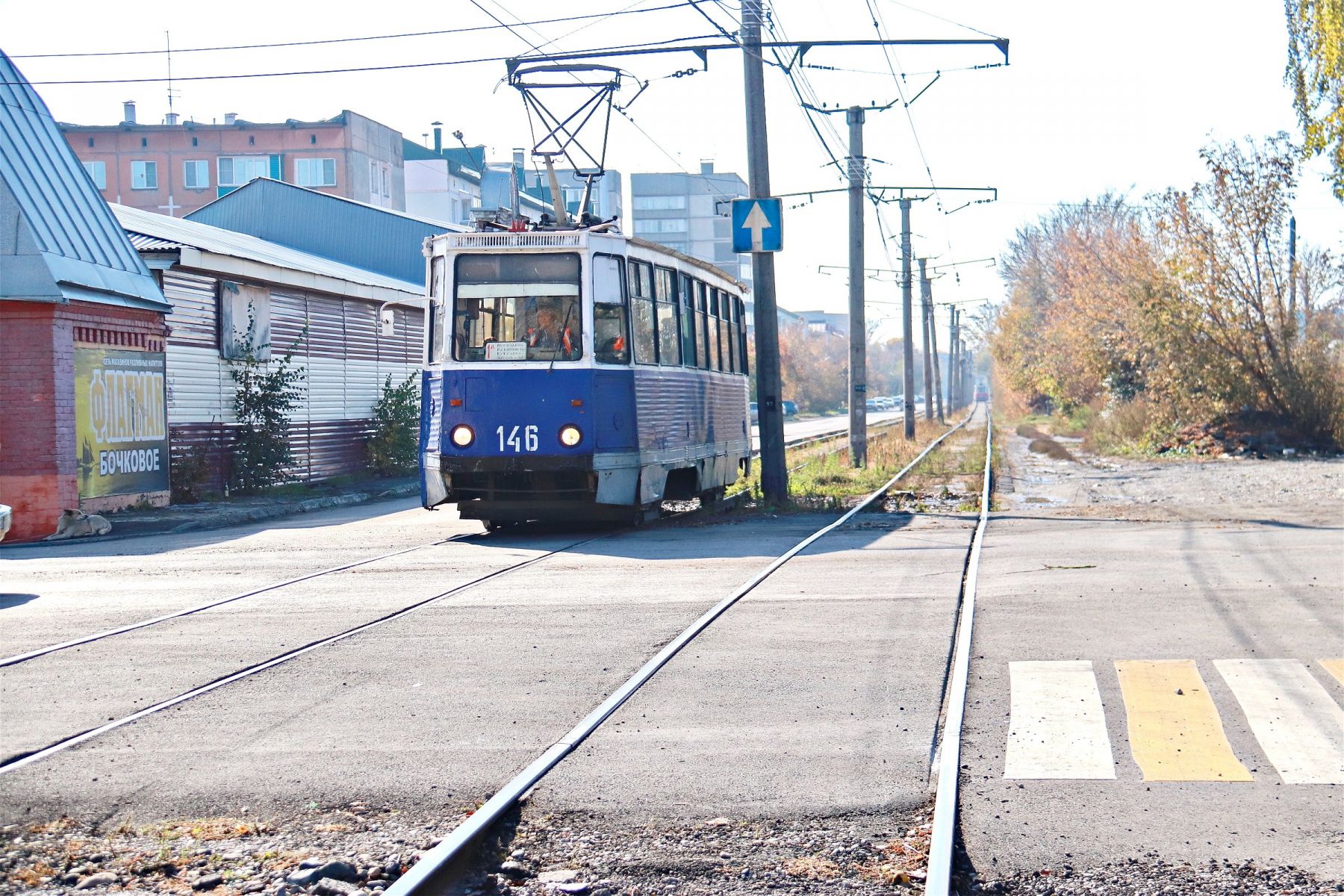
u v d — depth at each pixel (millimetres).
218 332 25172
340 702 7719
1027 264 78250
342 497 25562
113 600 11938
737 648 9102
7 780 6270
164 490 22297
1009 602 10805
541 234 16812
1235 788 5934
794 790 5996
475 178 84562
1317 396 34219
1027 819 5578
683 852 5316
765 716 7270
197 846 5430
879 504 21656
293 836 5547
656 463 17891
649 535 17188
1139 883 4926
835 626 9844
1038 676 8070
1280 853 5168
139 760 6570
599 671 8477
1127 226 51375
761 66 20891
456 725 7172
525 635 9727
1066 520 17984
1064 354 62750
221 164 76688
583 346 16656
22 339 18953
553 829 5594
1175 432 36906
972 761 6379
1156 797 5824
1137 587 11461
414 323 35312
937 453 40594
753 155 21047
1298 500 20734
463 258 16969
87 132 77188
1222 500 21250
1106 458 36469
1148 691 7645
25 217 19047
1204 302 35656
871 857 5234
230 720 7332
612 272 17094
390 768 6406
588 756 6547
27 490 18859
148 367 21812
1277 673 8008
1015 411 93312
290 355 26922
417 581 12828
